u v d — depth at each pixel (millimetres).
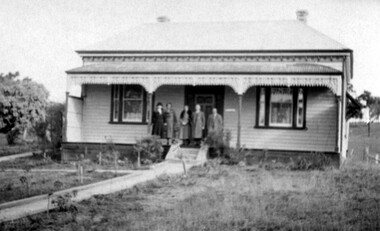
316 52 24531
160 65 25938
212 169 20094
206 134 25312
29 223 10773
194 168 20531
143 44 27547
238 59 25719
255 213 11547
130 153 23672
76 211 11992
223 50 25609
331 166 21016
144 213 11898
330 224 10523
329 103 24281
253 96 25266
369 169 20156
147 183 16391
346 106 29078
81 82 25203
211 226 10547
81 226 10508
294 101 24688
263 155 22562
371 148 35719
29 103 33344
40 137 26625
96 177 17938
